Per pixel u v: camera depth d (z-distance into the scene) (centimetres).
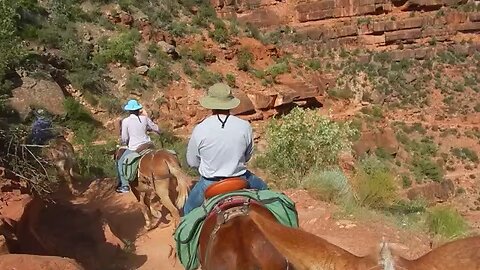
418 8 6281
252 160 2286
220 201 543
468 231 1291
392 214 1366
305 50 5984
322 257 263
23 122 1769
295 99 4853
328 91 5491
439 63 5984
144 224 1196
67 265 623
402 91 5616
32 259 614
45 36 3588
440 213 1315
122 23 4388
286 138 1866
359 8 6291
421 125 5222
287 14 6378
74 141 2859
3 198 834
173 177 1080
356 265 254
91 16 4266
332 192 1361
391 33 6106
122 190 1181
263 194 556
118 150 1200
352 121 5069
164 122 3853
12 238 759
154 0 5112
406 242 1065
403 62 5934
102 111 3453
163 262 996
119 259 982
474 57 6075
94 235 1023
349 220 1170
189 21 5141
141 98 3856
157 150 1115
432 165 4700
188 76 4322
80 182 1579
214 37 5088
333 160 1900
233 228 494
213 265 482
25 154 942
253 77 4838
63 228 1030
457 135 5150
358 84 5622
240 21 6097
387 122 5231
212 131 561
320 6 6356
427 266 262
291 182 1608
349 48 6100
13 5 1000
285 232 285
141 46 4281
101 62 3872
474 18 6194
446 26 6188
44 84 2922
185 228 547
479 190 4578
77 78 3519
